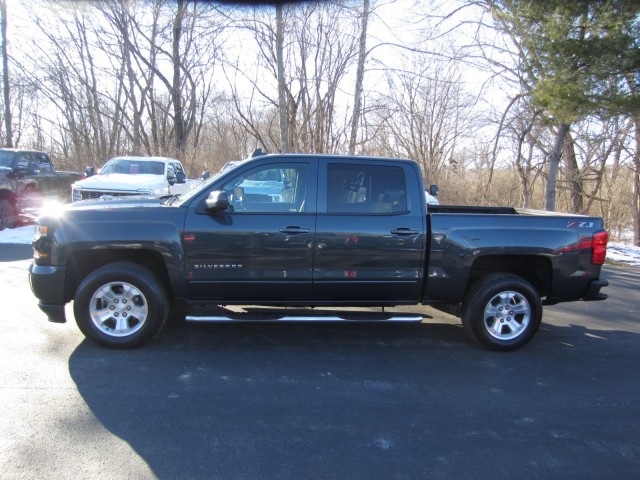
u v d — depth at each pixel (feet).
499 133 45.01
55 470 8.47
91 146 77.36
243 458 9.09
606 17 29.19
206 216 14.20
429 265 14.89
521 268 16.07
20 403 10.86
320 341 15.81
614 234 57.21
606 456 9.59
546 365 14.39
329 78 52.90
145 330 14.14
